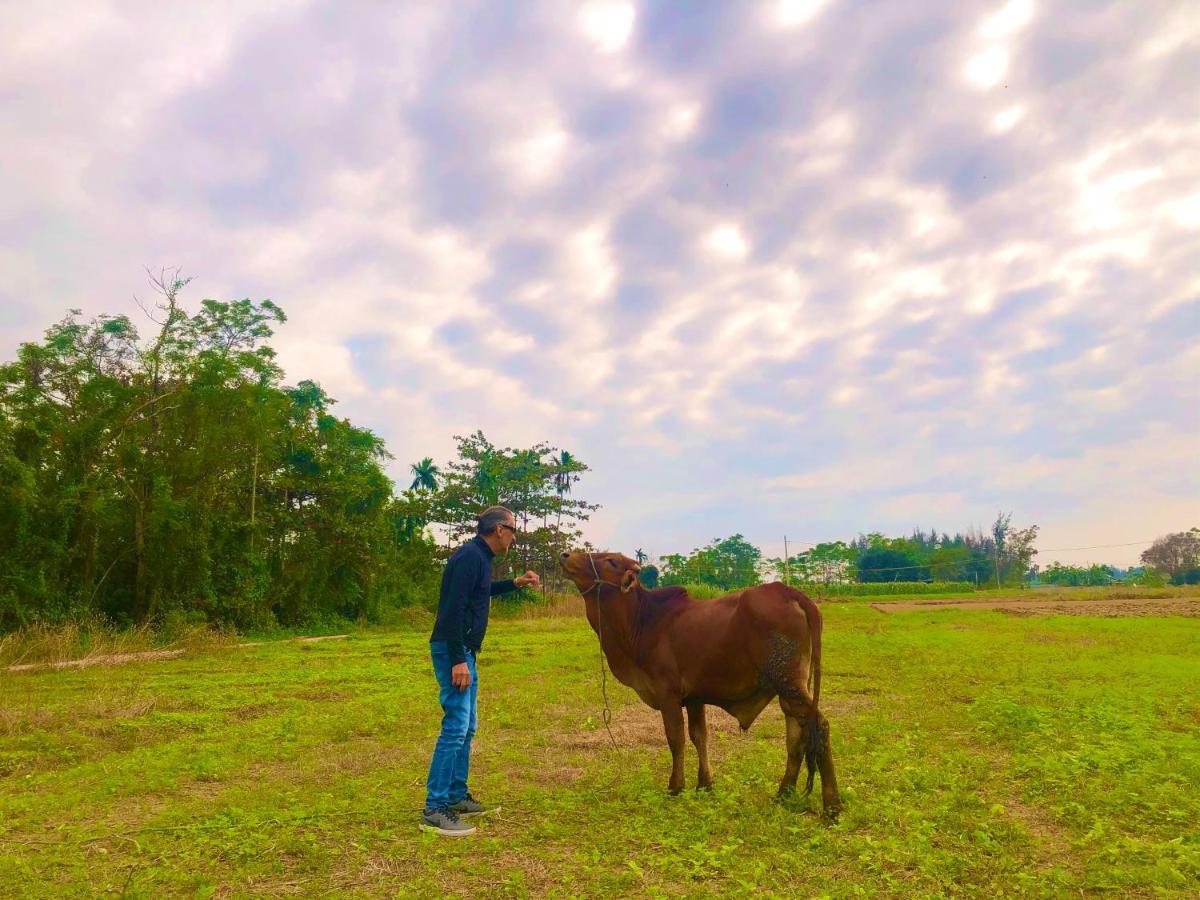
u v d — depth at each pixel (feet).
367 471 104.73
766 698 19.97
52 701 36.58
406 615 106.83
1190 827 16.57
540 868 15.15
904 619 94.38
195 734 29.50
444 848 16.08
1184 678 38.60
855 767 22.17
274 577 91.45
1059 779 19.97
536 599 135.03
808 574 247.29
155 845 16.62
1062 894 13.25
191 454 75.92
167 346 77.20
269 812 18.69
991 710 29.30
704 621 20.02
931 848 15.35
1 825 18.15
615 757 24.57
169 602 74.23
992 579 261.24
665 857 15.26
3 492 61.93
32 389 69.00
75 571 69.31
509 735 28.43
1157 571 320.91
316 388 103.91
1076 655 50.03
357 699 37.99
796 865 14.76
